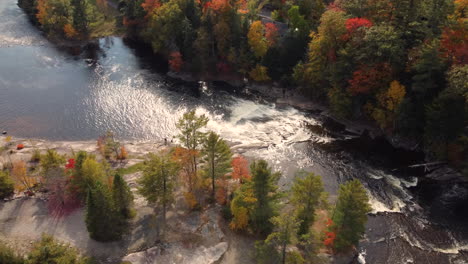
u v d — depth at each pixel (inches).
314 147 3427.7
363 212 2148.1
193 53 4542.3
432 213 2706.7
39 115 3951.8
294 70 4042.8
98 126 3796.8
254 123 3791.8
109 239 2332.7
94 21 6072.8
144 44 5679.1
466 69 2696.9
